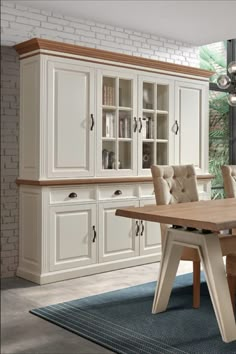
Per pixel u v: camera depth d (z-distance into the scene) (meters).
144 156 4.79
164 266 3.17
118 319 3.09
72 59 4.14
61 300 3.52
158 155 4.95
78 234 4.23
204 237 2.79
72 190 4.19
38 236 4.03
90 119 4.29
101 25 4.88
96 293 3.71
